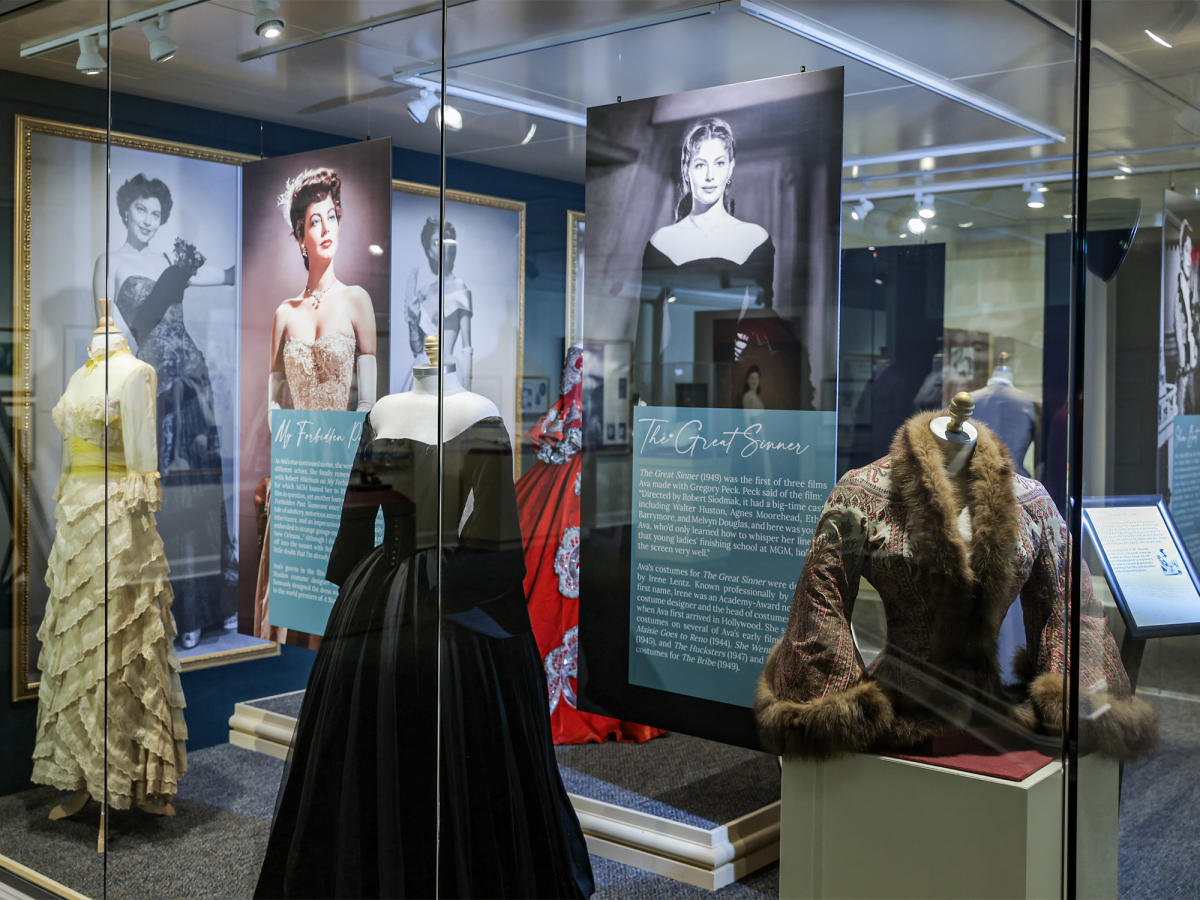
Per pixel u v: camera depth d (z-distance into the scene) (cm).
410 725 199
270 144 214
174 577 237
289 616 216
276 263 215
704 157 167
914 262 153
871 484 157
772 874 166
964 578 153
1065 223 146
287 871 217
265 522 220
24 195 257
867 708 159
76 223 249
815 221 158
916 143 152
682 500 171
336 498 208
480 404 188
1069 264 146
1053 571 150
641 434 174
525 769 187
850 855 161
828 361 158
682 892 172
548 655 184
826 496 160
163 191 232
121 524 245
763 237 162
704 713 170
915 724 156
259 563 221
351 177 203
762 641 166
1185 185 159
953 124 150
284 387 214
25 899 261
